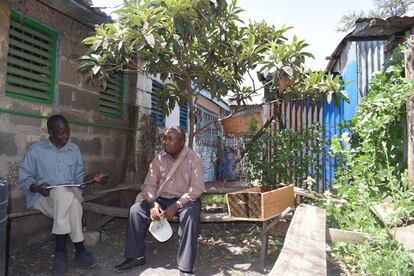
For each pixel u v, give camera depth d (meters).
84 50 5.37
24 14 4.27
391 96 4.39
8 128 4.05
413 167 3.88
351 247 3.13
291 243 2.36
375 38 5.87
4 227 2.62
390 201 4.26
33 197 3.61
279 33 5.09
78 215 3.48
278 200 3.70
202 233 4.87
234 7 4.67
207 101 12.92
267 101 5.85
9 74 4.17
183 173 3.79
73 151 3.99
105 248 4.25
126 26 3.86
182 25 3.66
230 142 9.27
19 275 3.40
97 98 5.79
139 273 3.53
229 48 4.67
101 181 3.91
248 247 4.21
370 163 4.66
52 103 4.79
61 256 3.41
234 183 10.01
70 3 4.44
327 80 4.93
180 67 4.66
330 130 6.25
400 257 2.60
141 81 6.98
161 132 7.51
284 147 5.89
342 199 4.61
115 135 6.32
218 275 3.45
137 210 3.60
